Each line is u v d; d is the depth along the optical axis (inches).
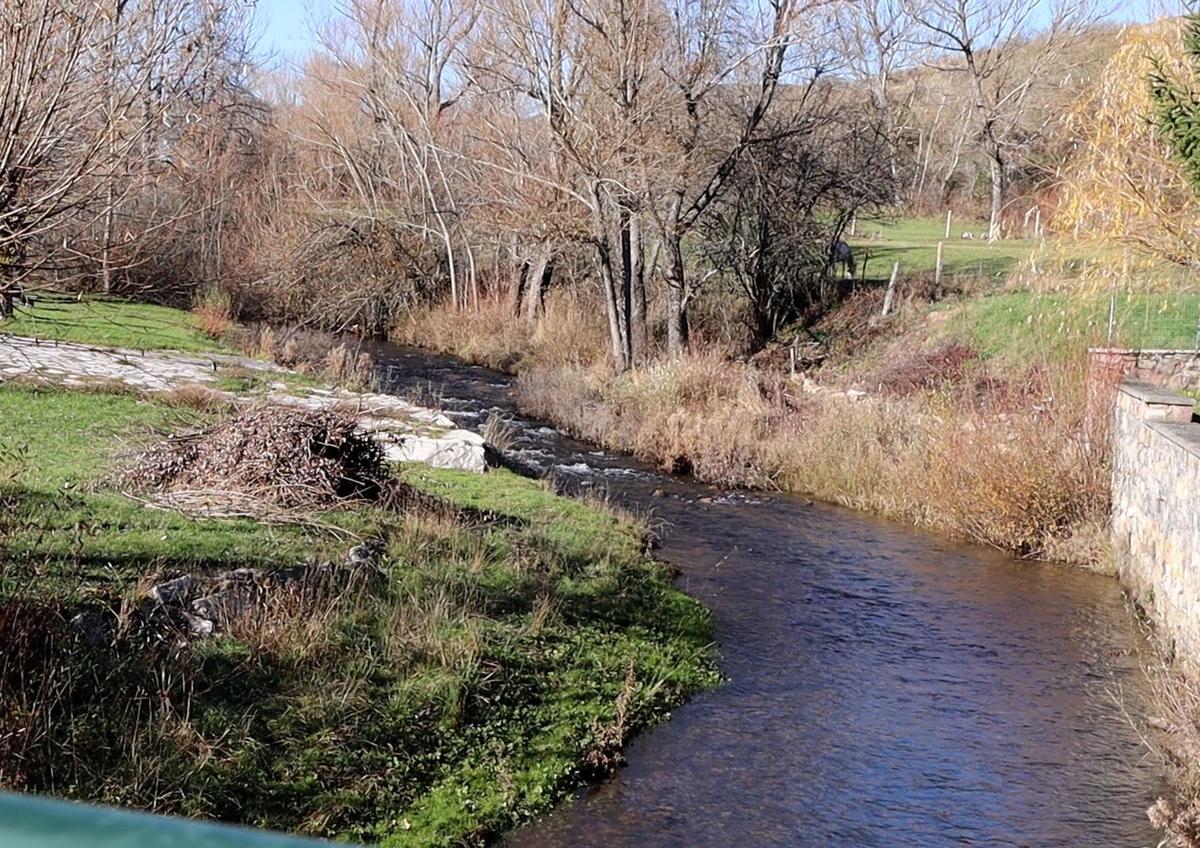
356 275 1332.4
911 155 1934.1
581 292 1226.0
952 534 570.9
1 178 242.8
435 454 565.0
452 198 1323.8
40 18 248.4
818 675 374.0
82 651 247.4
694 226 1036.5
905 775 301.9
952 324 919.0
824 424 699.4
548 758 284.8
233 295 1216.2
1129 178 531.5
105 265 300.0
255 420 422.9
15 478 380.5
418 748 269.4
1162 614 411.8
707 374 835.4
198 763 227.8
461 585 356.8
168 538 338.0
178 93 297.1
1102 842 268.4
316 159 1524.4
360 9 1366.9
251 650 274.2
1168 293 693.9
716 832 264.5
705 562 505.4
